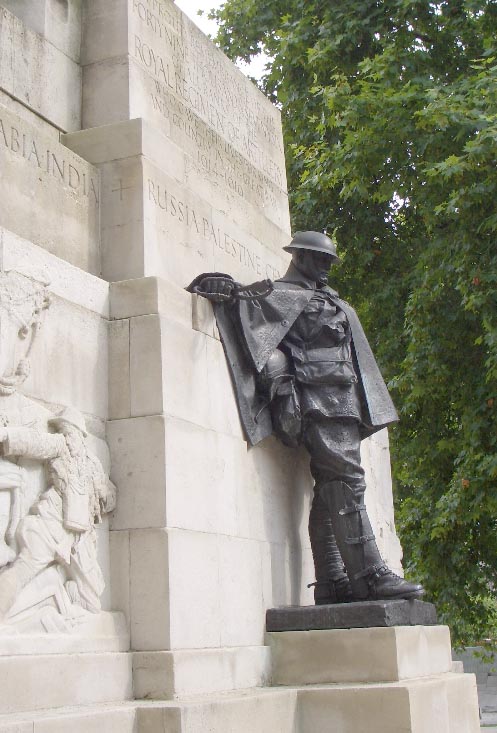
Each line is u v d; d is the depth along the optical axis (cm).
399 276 1788
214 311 765
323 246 880
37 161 682
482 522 1603
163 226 763
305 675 738
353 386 850
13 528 567
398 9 1684
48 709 532
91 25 813
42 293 612
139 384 671
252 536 770
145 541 641
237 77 1008
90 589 609
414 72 1600
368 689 688
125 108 784
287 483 857
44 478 599
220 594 697
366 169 1588
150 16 845
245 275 906
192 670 627
